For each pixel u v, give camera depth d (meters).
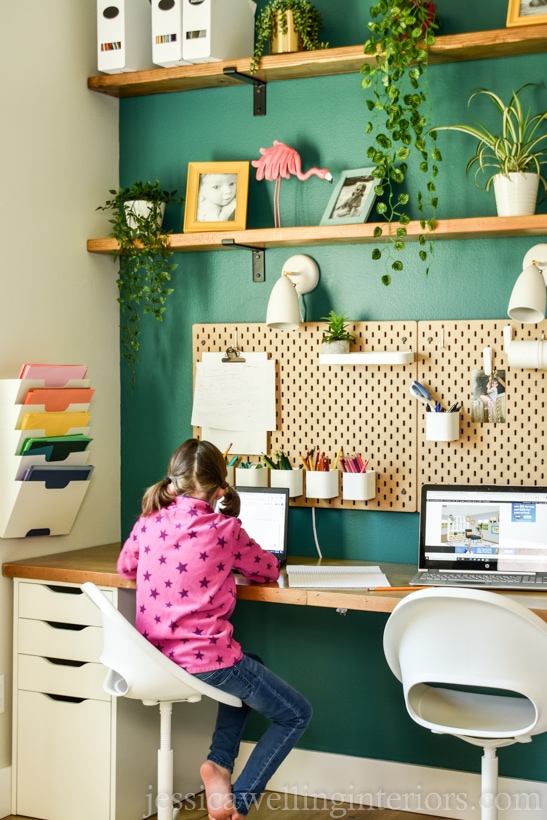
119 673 2.45
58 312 3.21
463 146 2.97
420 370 3.01
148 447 3.46
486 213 2.95
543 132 2.88
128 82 3.24
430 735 3.04
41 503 3.01
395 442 3.05
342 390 3.11
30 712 2.97
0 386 2.94
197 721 3.19
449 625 2.16
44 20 3.13
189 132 3.36
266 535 2.98
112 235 3.29
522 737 2.22
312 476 3.05
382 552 3.09
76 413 3.06
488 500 2.79
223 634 2.49
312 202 3.17
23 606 2.99
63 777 2.91
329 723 3.16
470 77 2.96
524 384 2.89
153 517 2.59
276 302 2.99
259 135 3.25
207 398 3.30
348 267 3.12
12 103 3.01
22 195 3.05
